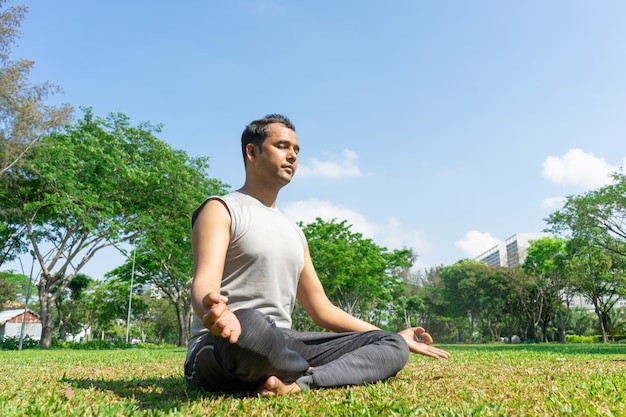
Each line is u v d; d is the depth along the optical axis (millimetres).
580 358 5309
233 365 1912
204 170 23422
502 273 49469
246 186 2527
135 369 3891
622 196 24062
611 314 51531
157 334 65375
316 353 2441
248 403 1874
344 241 29016
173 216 22922
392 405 1769
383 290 30406
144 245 21812
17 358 6949
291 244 2414
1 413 1605
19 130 17484
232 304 2268
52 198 18484
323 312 2750
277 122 2490
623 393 2014
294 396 1976
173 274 27141
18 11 16812
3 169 17781
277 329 1935
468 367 3664
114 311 47812
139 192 21297
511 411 1680
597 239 26953
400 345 2459
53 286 22469
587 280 39062
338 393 2027
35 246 21516
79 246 21922
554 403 1792
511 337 55594
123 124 21359
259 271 2281
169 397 2105
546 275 42375
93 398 1999
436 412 1650
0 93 16938
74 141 20062
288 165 2455
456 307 54094
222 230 2209
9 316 50594
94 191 20203
